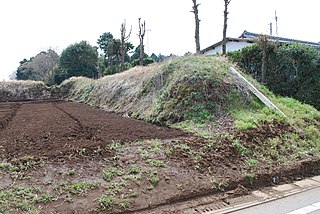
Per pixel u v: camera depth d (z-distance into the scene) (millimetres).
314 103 10430
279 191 4617
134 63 24484
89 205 3764
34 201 3723
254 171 5098
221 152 5605
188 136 6672
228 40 21594
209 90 8766
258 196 4402
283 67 11312
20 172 4336
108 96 15906
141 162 5000
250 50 12375
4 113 13219
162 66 11609
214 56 12070
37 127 8367
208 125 7512
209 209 3930
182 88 9172
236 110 8266
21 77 40844
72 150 5258
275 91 11453
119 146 5691
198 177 4699
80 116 11133
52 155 5004
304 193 4508
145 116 9758
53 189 4008
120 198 3965
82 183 4176
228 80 9219
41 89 29797
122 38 21938
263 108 8383
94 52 34344
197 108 8359
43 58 39469
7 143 6129
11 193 3811
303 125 7566
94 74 33719
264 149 6023
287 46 11430
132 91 12977
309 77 10617
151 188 4262
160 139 6340
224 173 4938
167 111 8906
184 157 5297
